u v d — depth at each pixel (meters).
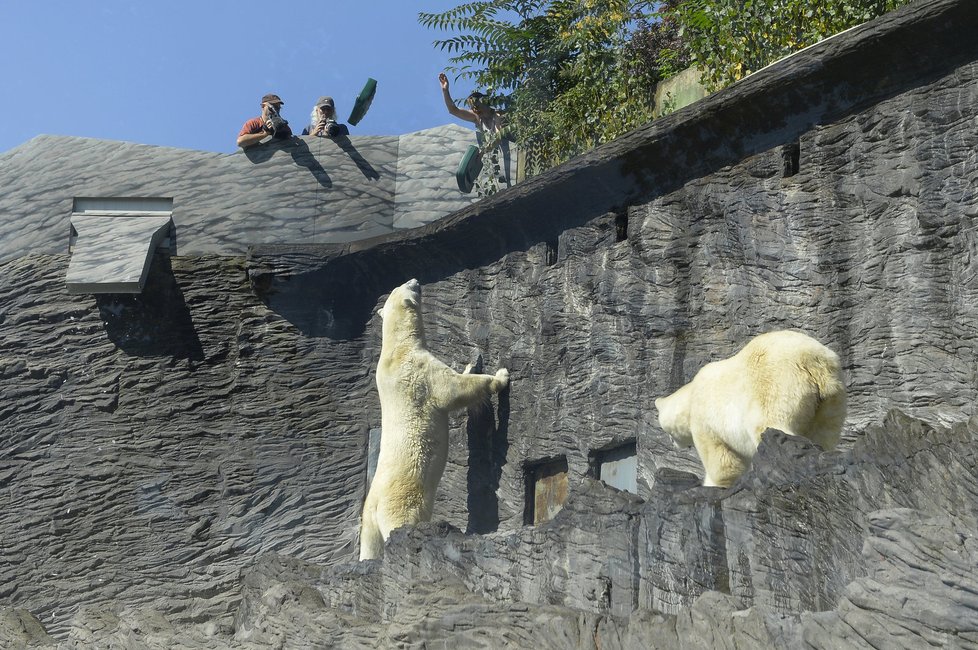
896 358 9.92
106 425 16.62
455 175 17.36
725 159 11.72
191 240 17.20
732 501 6.38
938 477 5.27
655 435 11.86
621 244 12.72
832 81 10.63
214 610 14.47
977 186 9.52
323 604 10.02
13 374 16.89
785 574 5.98
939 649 4.73
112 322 16.89
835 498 5.78
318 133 17.77
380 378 13.66
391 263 15.93
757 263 11.20
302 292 16.59
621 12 16.77
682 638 5.81
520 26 17.45
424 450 13.20
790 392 7.44
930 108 9.96
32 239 17.55
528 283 13.96
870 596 5.03
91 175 17.67
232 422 16.47
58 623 16.09
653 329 12.16
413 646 7.78
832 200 10.67
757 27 13.48
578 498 7.53
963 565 4.78
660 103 15.91
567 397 13.13
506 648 6.98
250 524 16.12
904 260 9.98
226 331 16.77
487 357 14.38
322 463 16.22
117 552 16.25
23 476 16.62
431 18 17.59
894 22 9.88
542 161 16.53
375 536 13.04
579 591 7.34
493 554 8.21
